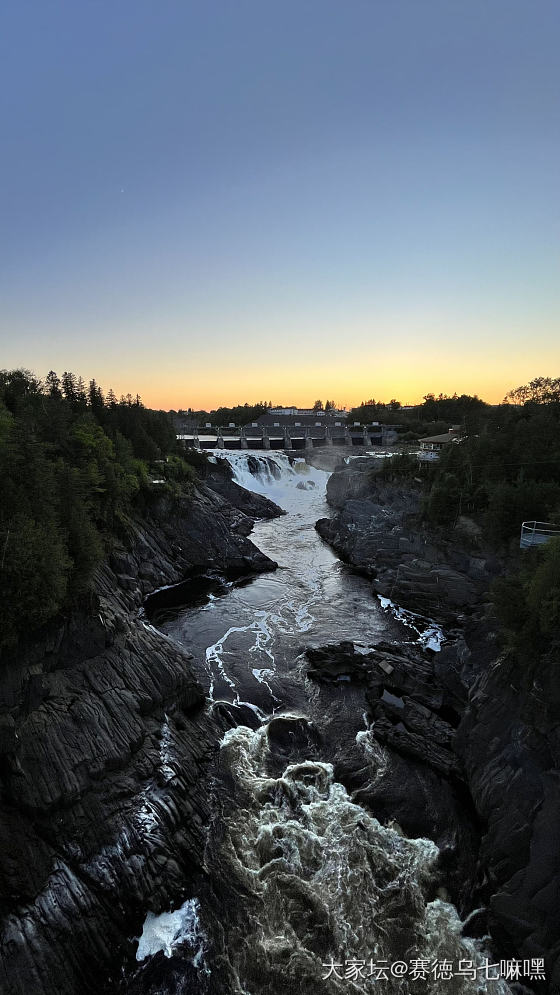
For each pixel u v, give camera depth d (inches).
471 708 1031.6
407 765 1034.7
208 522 2415.1
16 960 605.0
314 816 902.4
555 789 743.1
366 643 1542.8
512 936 687.1
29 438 1193.4
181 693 1125.1
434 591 1781.5
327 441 4394.7
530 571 1101.7
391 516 2281.0
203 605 1818.4
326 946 696.4
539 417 2119.8
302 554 2464.3
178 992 644.1
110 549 1759.4
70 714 873.5
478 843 857.5
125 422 2763.3
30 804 724.7
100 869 735.1
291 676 1354.6
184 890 765.3
